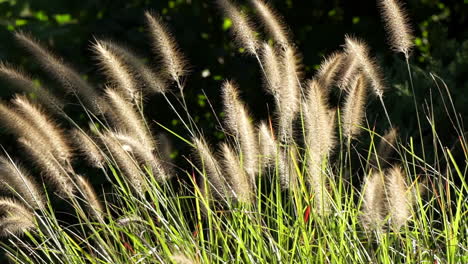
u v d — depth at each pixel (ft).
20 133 14.02
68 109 23.39
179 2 26.43
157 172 14.34
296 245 13.17
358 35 26.66
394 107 20.66
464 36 26.76
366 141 19.53
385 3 14.90
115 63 14.58
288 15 27.02
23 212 13.73
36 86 14.75
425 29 26.84
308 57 26.68
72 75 14.55
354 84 14.23
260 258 12.81
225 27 26.53
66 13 26.05
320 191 13.33
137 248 13.34
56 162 14.03
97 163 14.47
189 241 13.29
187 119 25.41
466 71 21.24
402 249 13.42
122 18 25.50
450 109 20.27
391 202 12.52
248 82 25.62
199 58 25.93
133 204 13.97
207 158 14.15
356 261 12.71
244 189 13.64
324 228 12.89
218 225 13.79
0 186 14.24
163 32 14.84
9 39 24.48
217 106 25.62
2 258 19.49
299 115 15.67
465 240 13.71
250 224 13.42
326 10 27.09
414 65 21.85
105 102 14.62
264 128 14.52
